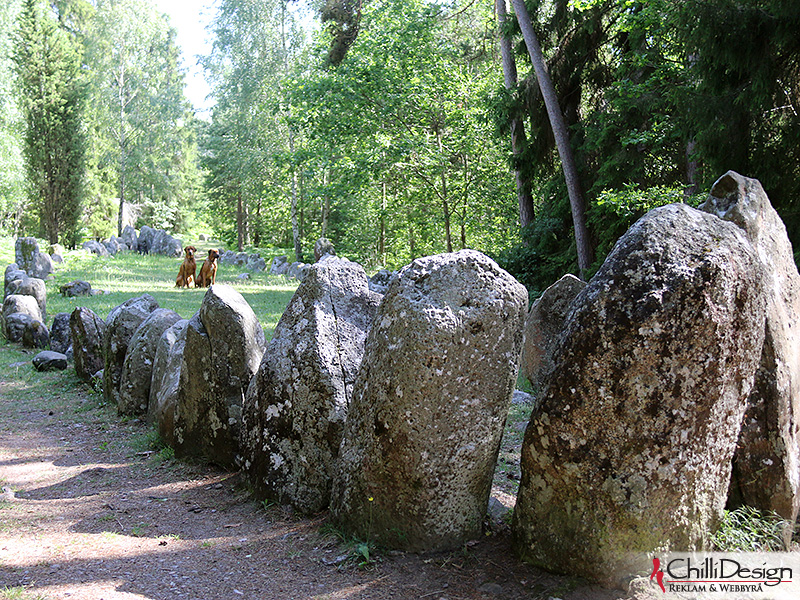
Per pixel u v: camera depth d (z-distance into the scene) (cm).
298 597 333
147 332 804
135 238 3922
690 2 927
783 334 392
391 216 2884
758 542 363
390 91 2194
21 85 3706
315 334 466
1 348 1332
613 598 316
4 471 597
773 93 940
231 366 562
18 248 2405
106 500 505
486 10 2444
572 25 1698
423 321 355
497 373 368
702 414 320
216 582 353
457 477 367
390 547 375
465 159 2433
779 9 854
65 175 3772
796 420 395
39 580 356
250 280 2655
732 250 329
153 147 4866
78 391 977
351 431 397
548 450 336
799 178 945
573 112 1822
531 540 349
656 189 1081
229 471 561
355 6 2492
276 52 3594
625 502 320
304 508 442
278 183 3947
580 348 326
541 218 1880
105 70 4491
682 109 1016
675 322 312
